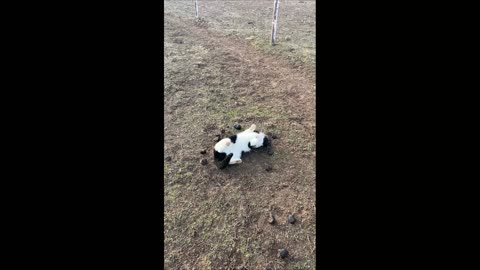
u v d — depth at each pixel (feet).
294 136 12.10
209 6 28.22
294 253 8.09
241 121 12.91
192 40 20.58
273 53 18.95
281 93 14.97
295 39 21.09
